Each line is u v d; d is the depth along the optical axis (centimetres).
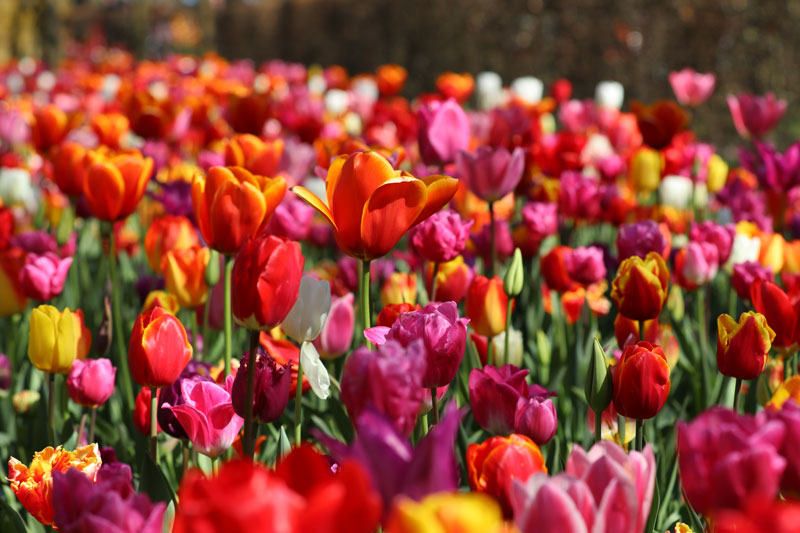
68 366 194
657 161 407
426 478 86
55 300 327
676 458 193
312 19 1716
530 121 405
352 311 216
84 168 312
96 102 659
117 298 241
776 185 356
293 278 144
